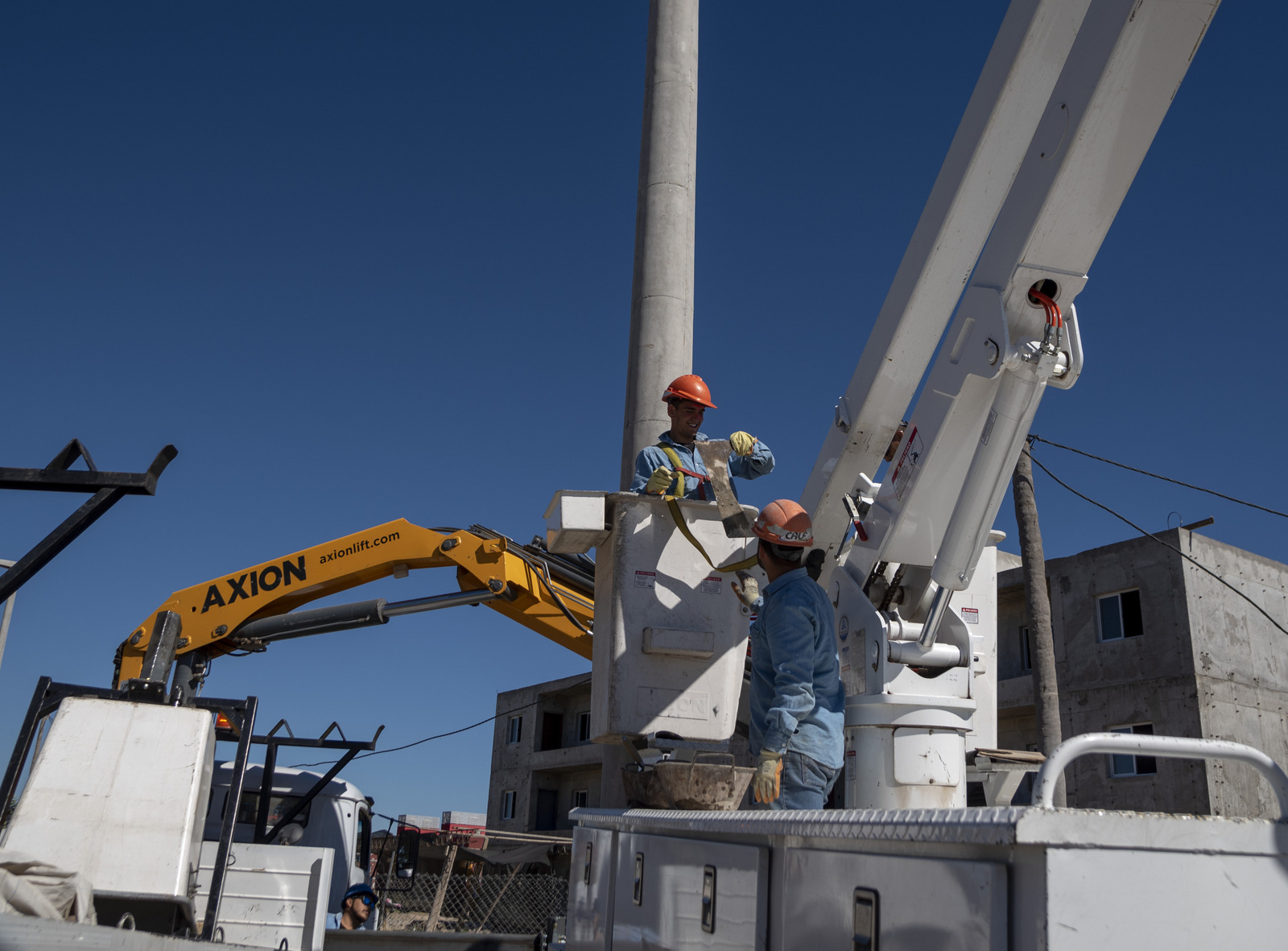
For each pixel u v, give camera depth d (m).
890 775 3.17
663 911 2.73
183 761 3.53
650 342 5.82
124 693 3.76
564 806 36.97
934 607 3.22
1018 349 2.92
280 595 8.48
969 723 3.23
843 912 1.88
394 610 8.05
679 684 4.22
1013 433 3.04
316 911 7.43
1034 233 2.88
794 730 2.95
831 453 4.06
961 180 3.37
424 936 7.46
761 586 4.38
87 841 3.29
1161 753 1.63
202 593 8.64
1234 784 18.94
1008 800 4.73
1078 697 21.08
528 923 21.11
